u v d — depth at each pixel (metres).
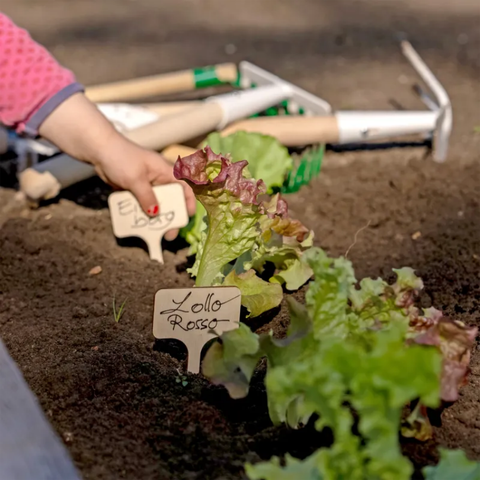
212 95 2.57
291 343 0.98
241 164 1.18
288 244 1.32
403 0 3.82
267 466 0.83
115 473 0.96
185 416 1.06
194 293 1.14
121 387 1.13
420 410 1.00
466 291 1.44
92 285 1.46
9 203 1.82
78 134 1.51
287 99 2.21
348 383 0.78
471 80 2.66
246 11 3.59
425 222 1.72
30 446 0.96
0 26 1.54
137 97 2.19
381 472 0.76
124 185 1.52
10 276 1.49
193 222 1.59
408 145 2.15
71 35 3.19
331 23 3.38
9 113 1.56
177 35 3.20
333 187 1.89
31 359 1.21
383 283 1.08
